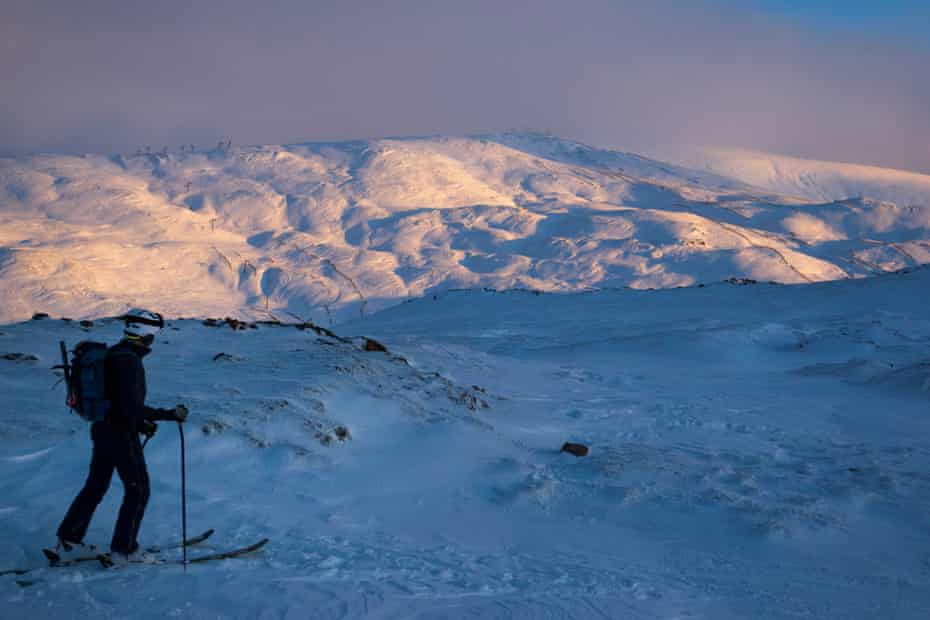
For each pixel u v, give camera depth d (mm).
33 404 9617
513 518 8141
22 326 15500
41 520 6590
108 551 5977
